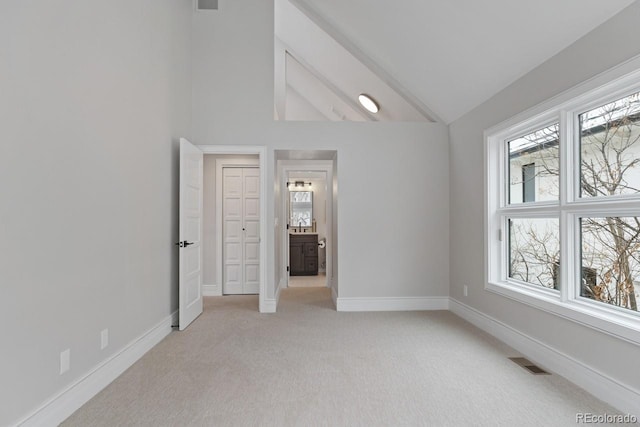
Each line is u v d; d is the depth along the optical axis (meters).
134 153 2.59
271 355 2.65
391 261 4.00
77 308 1.93
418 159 4.02
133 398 2.01
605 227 2.13
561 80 2.28
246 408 1.89
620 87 1.95
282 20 4.17
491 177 3.17
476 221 3.41
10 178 1.50
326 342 2.93
